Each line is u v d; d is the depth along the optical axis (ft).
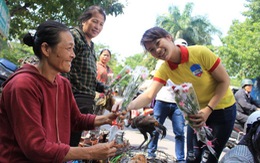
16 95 4.92
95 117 6.61
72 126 6.56
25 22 27.22
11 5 25.09
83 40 9.60
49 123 5.34
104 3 22.29
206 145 8.48
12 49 30.89
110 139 6.75
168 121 32.14
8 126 5.15
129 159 8.78
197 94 8.58
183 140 13.96
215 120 8.77
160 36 7.66
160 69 9.07
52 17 25.72
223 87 8.20
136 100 8.85
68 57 5.41
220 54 46.52
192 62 8.09
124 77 8.00
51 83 5.47
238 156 6.26
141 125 9.50
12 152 5.08
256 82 28.19
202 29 80.74
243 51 43.60
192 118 7.72
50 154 4.87
